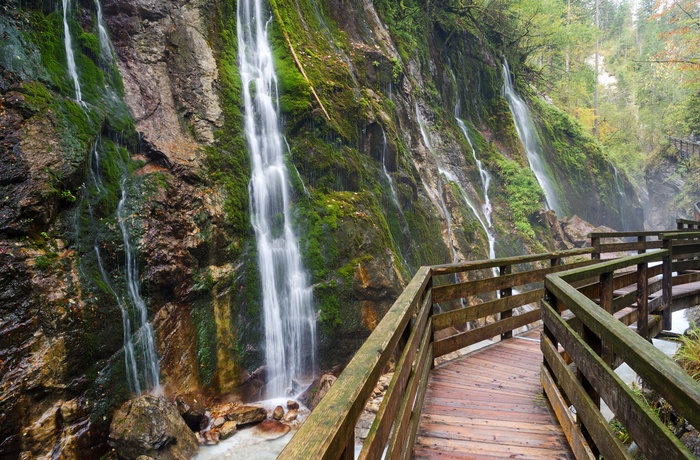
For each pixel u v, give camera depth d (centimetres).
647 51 4969
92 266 691
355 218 1040
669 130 3409
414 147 1508
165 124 913
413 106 1585
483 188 1800
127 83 906
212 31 1060
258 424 725
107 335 670
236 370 817
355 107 1212
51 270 635
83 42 856
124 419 623
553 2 2814
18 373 566
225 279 845
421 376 371
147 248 761
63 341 616
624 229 2956
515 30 2438
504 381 458
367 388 157
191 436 649
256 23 1169
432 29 1962
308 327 916
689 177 3092
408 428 287
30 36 773
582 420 259
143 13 979
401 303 287
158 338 742
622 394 189
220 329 820
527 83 2809
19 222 623
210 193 877
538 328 711
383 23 1662
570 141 2825
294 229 984
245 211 923
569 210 2306
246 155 974
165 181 836
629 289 795
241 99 1030
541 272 655
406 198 1292
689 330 611
